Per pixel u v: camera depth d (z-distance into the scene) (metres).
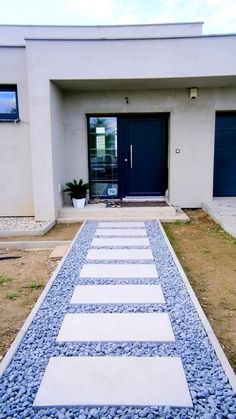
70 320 3.00
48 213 7.22
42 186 7.13
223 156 8.70
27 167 7.64
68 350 2.55
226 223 6.32
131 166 8.48
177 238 5.95
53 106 7.06
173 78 6.80
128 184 8.58
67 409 1.98
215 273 4.28
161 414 1.93
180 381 2.19
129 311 3.15
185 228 6.64
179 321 2.95
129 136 8.34
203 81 7.13
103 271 4.21
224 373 2.26
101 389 2.12
